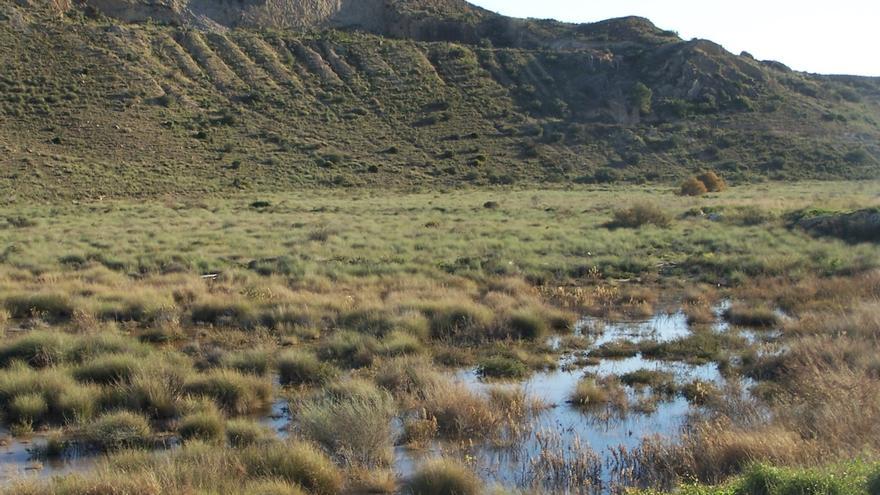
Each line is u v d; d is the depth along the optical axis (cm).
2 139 5759
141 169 5784
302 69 8438
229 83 7762
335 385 1108
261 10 9750
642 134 7900
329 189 5984
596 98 8762
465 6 11388
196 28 8894
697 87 8819
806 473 675
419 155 7056
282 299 1792
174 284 2047
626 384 1239
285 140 6875
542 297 1955
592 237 3095
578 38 10275
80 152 5856
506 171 6906
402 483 845
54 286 1934
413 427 987
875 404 919
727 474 809
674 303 1964
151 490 749
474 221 3803
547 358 1376
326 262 2480
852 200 4000
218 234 3228
